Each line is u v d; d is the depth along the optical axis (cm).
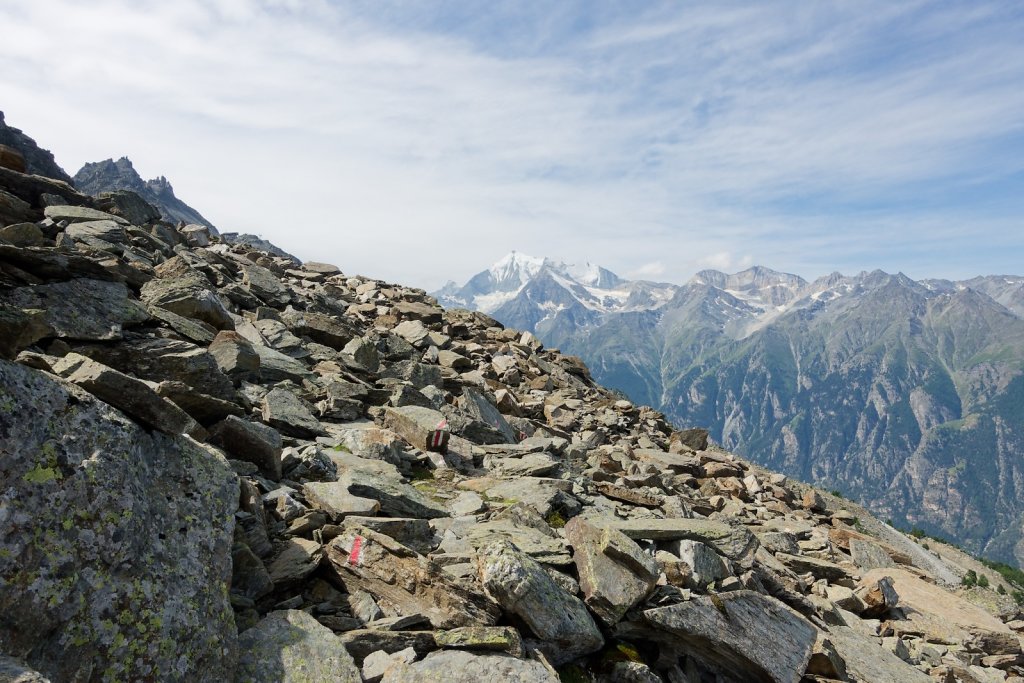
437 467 1775
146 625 613
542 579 988
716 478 3086
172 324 1638
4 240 1784
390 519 1115
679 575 1282
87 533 609
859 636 1552
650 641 1153
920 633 1845
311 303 3372
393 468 1471
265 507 1049
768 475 3522
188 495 777
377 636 812
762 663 1127
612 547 1138
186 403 1155
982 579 2841
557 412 3206
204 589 694
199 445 900
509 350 4159
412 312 4094
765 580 1557
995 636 1897
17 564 541
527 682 779
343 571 957
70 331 1235
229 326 2002
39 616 538
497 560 966
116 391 770
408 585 933
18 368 654
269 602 855
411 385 2202
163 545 688
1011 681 1738
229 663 667
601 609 1055
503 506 1466
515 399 3133
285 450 1338
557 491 1612
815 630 1345
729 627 1166
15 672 476
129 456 710
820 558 2239
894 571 2291
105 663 569
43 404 650
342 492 1195
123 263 1911
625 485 2270
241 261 3659
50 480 603
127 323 1376
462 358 3338
